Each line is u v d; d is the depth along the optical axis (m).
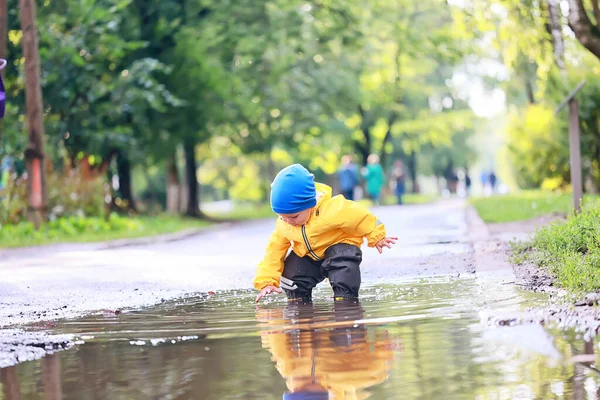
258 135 41.31
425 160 81.94
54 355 5.33
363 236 8.02
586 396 3.82
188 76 31.00
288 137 42.00
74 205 25.81
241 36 32.03
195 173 37.91
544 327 5.49
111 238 21.81
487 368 4.39
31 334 6.10
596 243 8.98
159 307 7.89
